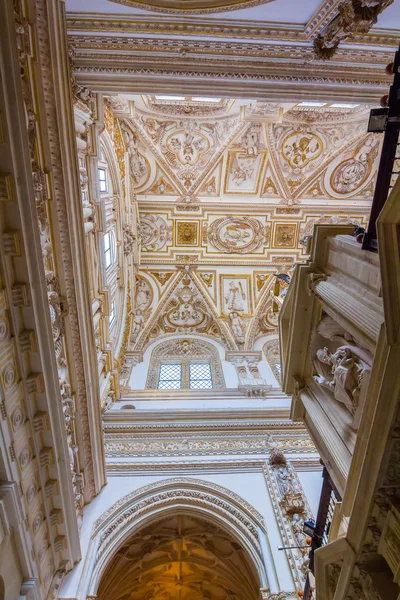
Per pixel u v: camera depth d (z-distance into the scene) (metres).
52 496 6.73
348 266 5.16
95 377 8.63
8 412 5.37
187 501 9.22
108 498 9.28
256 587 9.78
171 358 15.90
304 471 10.01
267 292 17.27
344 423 5.39
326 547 4.95
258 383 13.85
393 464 3.99
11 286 5.23
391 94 4.38
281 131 15.23
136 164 15.54
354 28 5.36
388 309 3.63
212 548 10.45
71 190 6.80
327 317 5.90
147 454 10.51
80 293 7.61
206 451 10.66
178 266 17.52
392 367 3.67
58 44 5.81
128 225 15.00
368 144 15.66
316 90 6.98
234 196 16.95
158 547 10.48
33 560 6.11
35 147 5.84
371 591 4.52
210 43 6.33
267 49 6.39
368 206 17.05
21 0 5.03
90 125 8.42
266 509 8.95
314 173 16.41
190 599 12.64
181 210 16.97
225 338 16.44
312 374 6.52
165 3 5.58
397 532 4.00
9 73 4.58
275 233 17.50
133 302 16.42
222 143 15.40
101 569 7.93
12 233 5.04
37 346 5.68
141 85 6.85
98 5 5.69
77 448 8.26
